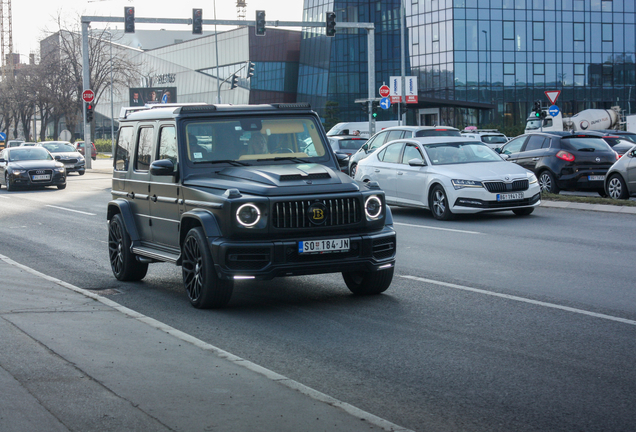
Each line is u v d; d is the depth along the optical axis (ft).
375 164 57.57
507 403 15.19
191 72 312.29
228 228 22.90
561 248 37.55
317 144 27.09
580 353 18.79
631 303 24.75
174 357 17.57
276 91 280.72
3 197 83.05
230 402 14.25
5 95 274.57
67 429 12.73
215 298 24.20
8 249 41.29
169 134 26.66
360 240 23.63
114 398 14.42
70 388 15.02
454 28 226.38
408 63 241.14
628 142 86.89
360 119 250.98
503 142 120.06
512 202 50.03
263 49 278.87
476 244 39.50
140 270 30.37
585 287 27.58
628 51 238.07
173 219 26.21
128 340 19.17
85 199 78.18
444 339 20.42
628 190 59.67
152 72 333.83
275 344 20.17
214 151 26.03
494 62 229.25
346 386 16.44
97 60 238.68
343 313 23.85
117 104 356.18
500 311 23.80
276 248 22.75
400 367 17.84
